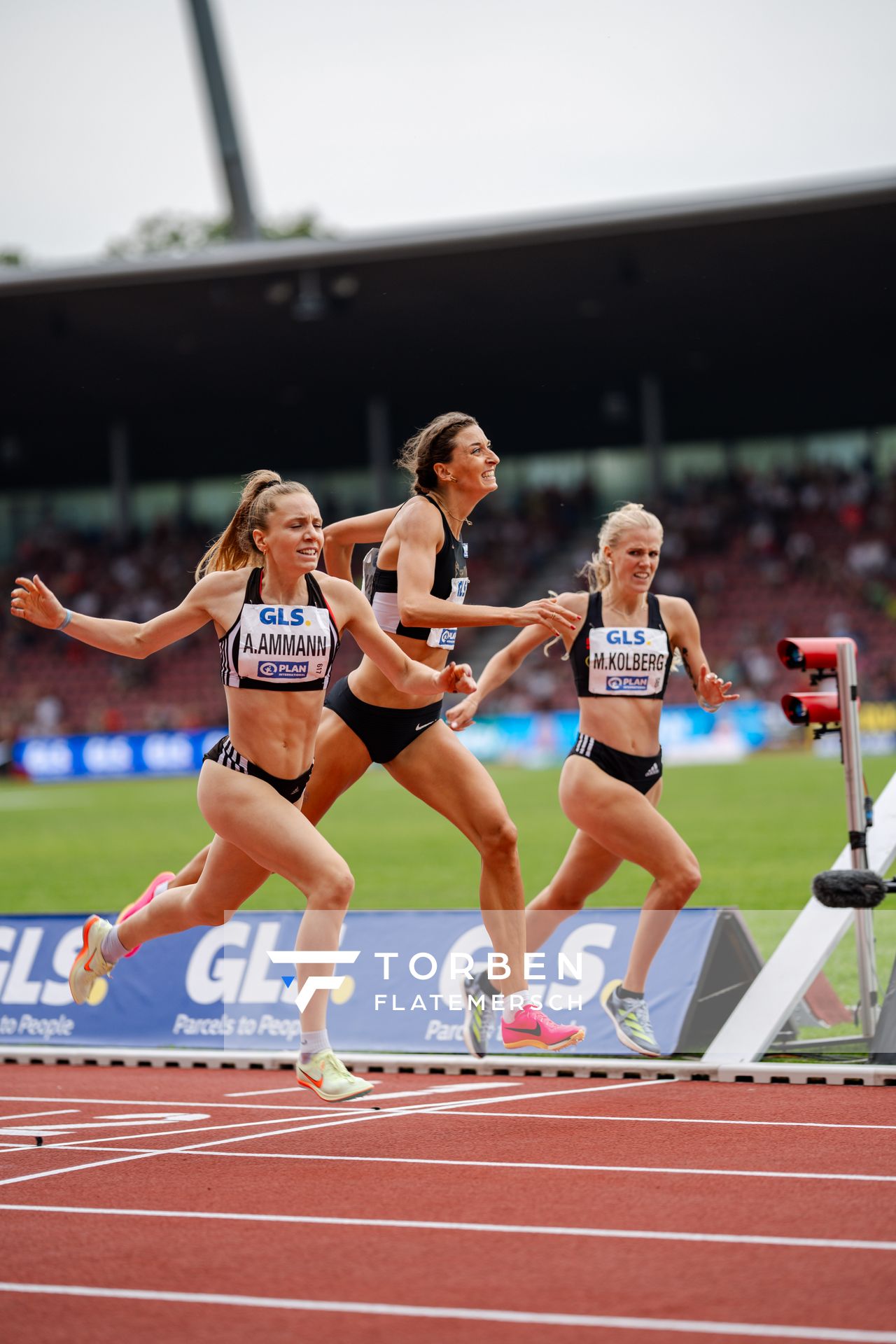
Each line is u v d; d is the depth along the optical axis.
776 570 127.38
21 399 130.75
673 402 139.75
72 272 96.69
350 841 55.41
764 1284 10.79
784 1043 21.30
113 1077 21.97
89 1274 11.55
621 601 20.25
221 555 17.38
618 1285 10.86
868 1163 14.60
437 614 17.94
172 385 127.75
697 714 103.75
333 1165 15.38
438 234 92.38
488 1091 19.89
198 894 17.83
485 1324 10.09
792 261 98.44
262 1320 10.34
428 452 18.88
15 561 148.00
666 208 89.12
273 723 16.55
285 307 105.31
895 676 105.56
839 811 57.75
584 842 20.95
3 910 38.34
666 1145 15.80
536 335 115.44
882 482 135.25
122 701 130.62
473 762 19.28
